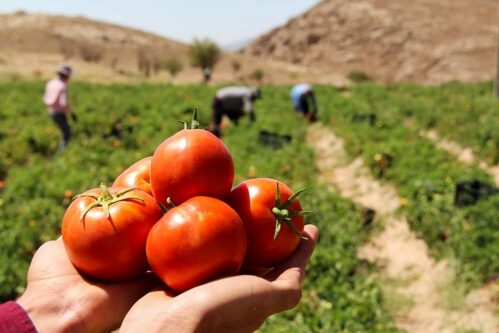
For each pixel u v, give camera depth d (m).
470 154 13.48
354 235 8.65
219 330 1.63
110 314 1.87
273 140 15.22
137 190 1.93
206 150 1.87
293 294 1.83
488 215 7.69
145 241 1.83
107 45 91.25
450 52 93.94
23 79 40.84
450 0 112.44
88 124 16.73
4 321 1.66
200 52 63.25
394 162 11.80
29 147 13.84
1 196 9.72
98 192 1.93
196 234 1.71
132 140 14.45
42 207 8.50
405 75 96.00
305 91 19.02
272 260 1.98
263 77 81.25
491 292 6.41
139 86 32.75
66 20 100.00
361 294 6.77
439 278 7.12
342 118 18.47
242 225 1.83
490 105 20.11
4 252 6.98
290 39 123.19
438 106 20.58
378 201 10.68
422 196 9.40
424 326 6.41
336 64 108.38
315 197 9.89
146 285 1.95
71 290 1.86
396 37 104.25
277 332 5.59
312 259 7.10
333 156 15.08
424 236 8.07
